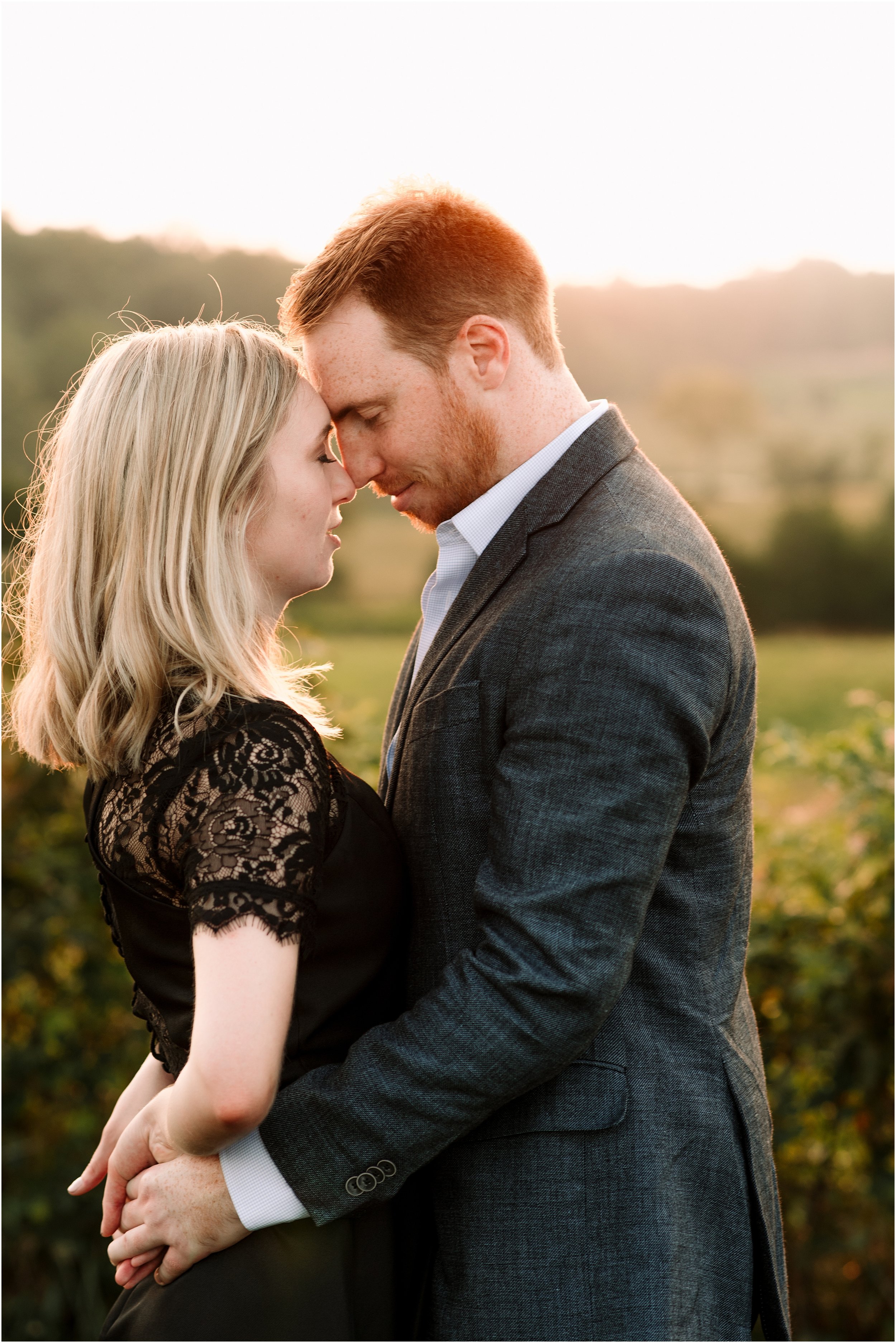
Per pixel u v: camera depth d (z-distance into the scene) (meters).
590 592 1.14
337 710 2.87
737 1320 1.20
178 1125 1.02
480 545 1.35
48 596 1.21
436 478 1.35
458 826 1.21
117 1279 1.19
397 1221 1.27
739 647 1.22
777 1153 2.71
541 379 1.36
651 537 1.17
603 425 1.34
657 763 1.09
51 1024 2.87
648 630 1.11
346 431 1.34
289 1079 1.14
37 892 2.92
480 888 1.12
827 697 6.25
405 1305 1.26
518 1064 1.07
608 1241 1.15
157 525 1.16
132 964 1.19
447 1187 1.21
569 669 1.11
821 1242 2.69
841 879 2.57
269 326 1.40
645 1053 1.20
